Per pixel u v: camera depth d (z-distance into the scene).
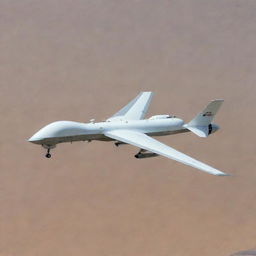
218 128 156.75
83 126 134.88
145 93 164.50
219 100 149.88
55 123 131.62
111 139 143.25
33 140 126.81
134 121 146.00
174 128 150.12
